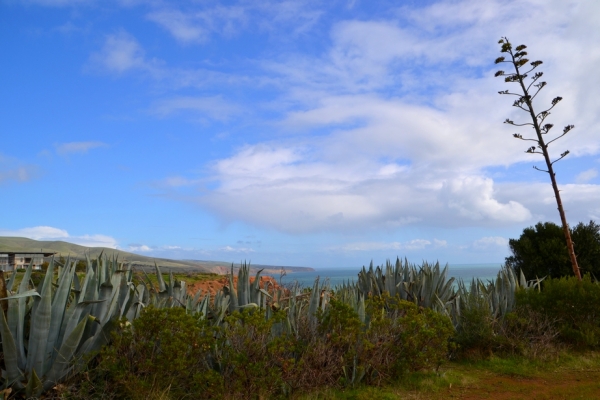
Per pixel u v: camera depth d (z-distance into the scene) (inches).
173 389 247.1
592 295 422.0
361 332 303.1
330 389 281.0
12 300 236.8
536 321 416.5
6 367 221.9
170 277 320.8
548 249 687.7
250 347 262.4
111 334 239.9
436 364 327.6
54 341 239.6
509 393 294.8
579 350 406.6
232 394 247.3
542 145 535.2
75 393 225.8
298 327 313.1
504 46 551.5
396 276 533.0
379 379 299.1
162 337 238.7
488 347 391.5
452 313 441.7
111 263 304.8
